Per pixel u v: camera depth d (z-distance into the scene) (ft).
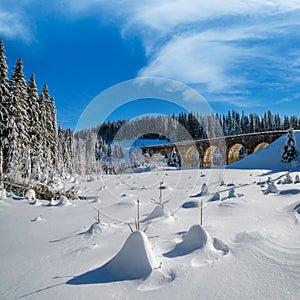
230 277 8.70
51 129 84.48
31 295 8.38
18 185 45.39
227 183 43.73
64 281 9.35
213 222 16.85
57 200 38.45
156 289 8.23
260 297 7.37
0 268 11.16
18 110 60.64
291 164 76.79
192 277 8.85
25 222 21.29
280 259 9.75
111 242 13.88
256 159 89.56
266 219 16.83
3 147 55.06
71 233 16.69
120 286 8.55
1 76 56.44
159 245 12.46
